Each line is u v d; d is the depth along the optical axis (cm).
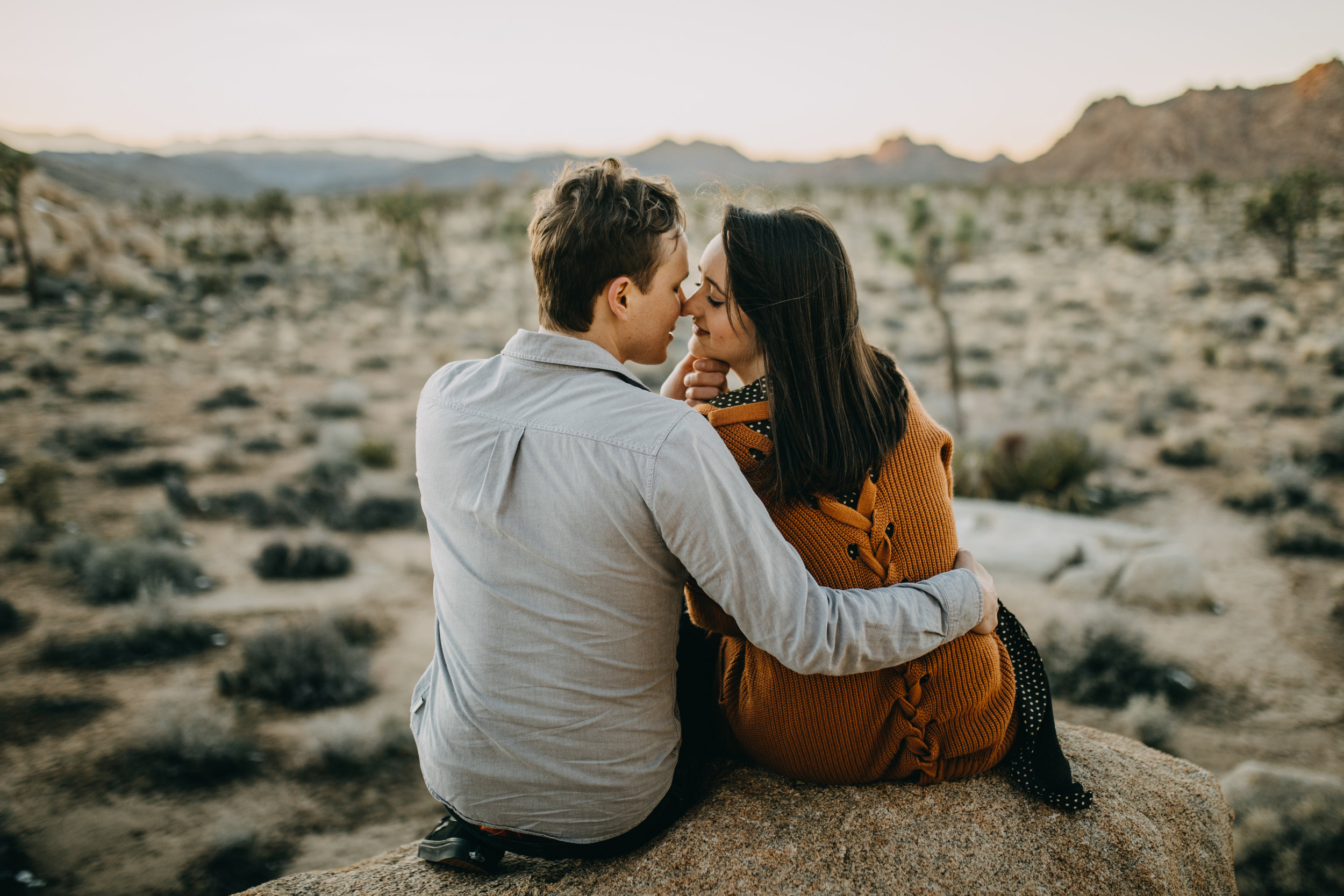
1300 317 2286
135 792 580
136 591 891
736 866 142
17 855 511
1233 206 5488
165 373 2008
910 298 2980
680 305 133
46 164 13375
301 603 920
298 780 612
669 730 139
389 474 1408
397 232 4181
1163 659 741
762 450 132
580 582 117
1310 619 807
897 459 134
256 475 1379
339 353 2370
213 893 490
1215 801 171
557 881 145
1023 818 152
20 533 1033
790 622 116
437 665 138
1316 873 451
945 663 140
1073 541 906
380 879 153
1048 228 5003
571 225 117
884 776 157
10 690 700
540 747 126
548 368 120
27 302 2662
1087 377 1833
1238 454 1277
